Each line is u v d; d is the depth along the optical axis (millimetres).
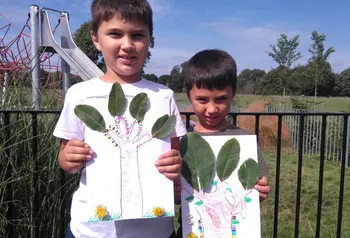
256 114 2129
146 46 1440
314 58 36594
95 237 1413
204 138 1498
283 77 37812
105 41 1408
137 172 1361
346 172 7254
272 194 5199
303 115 2215
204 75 1573
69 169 1376
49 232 2293
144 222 1445
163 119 1395
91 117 1369
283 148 10164
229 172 1489
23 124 2232
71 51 6332
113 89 1383
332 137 8836
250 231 1456
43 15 5812
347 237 3805
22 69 3379
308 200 5062
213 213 1462
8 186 2141
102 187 1339
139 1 1412
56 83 3188
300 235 3791
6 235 2221
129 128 1385
